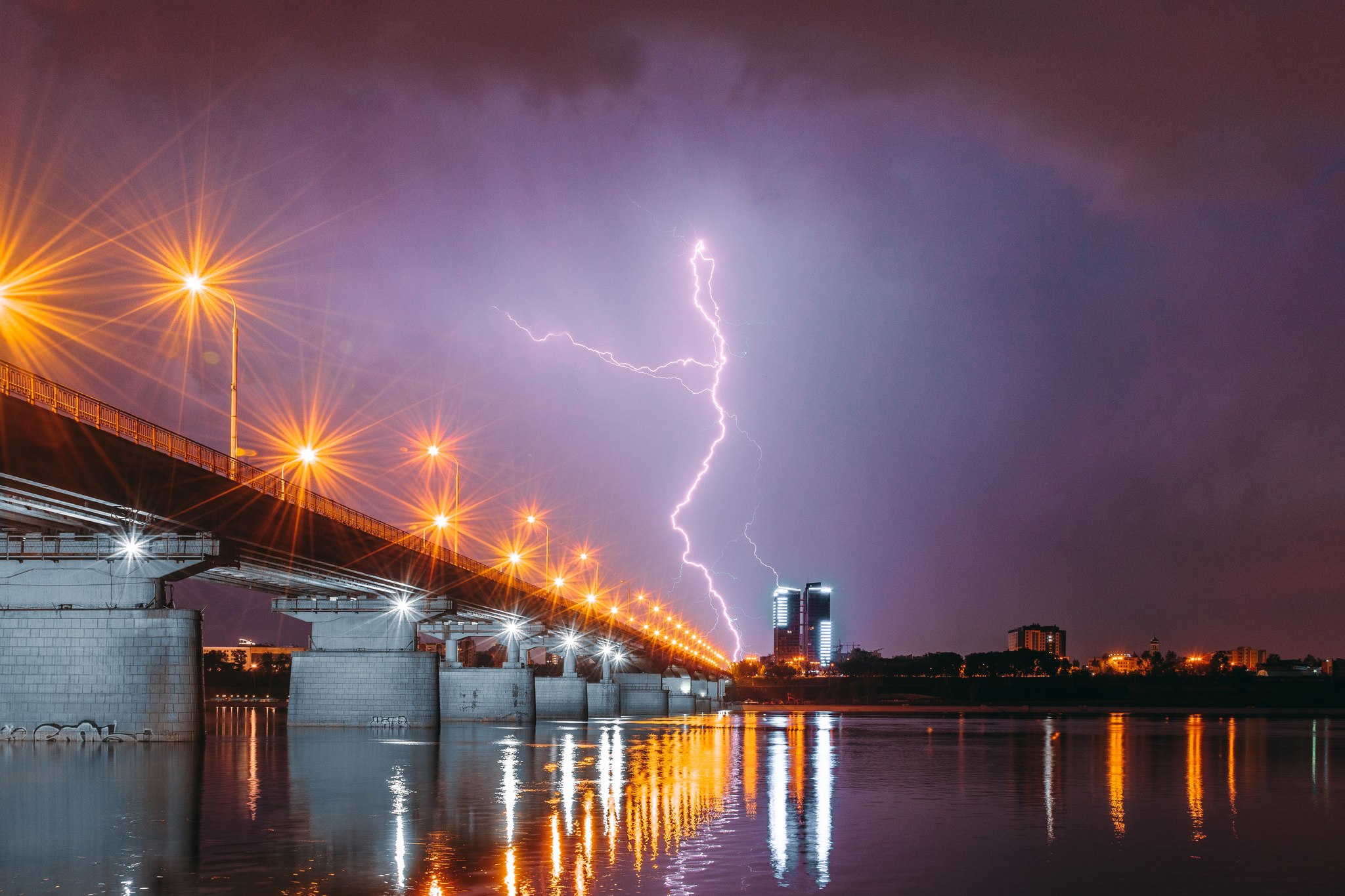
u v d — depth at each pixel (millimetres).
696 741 101188
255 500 70250
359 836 36562
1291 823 44906
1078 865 34188
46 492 53312
